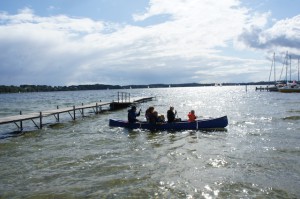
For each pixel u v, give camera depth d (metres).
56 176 11.92
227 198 9.44
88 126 26.88
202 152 15.35
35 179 11.62
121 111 42.62
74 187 10.66
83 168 12.91
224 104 55.38
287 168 12.33
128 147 17.00
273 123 26.02
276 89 110.62
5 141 20.36
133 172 12.16
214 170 12.22
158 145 17.38
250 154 14.74
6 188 10.72
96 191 10.24
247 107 46.31
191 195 9.72
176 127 22.64
